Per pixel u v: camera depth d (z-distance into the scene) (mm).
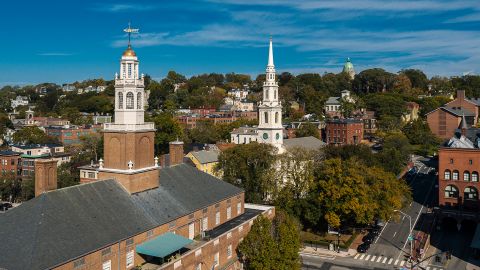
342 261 80375
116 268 51469
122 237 52094
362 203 86938
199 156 136250
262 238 64375
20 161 153625
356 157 112750
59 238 46469
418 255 82812
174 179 70062
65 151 181125
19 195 134125
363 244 86375
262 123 119250
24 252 43375
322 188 91875
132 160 61562
